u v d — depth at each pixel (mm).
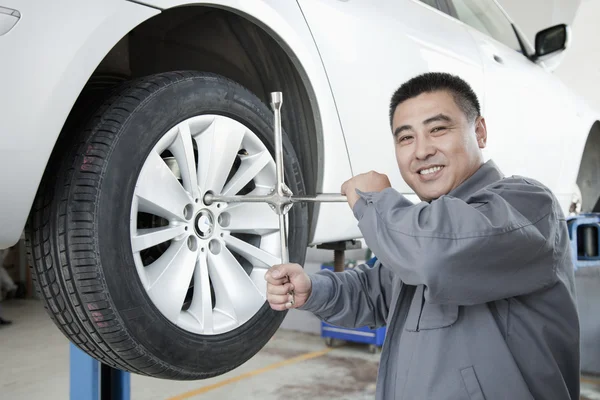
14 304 5898
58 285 953
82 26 862
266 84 1358
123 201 951
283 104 1345
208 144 1098
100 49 881
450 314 836
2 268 5949
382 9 1548
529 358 829
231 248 1179
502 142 1977
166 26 1271
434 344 836
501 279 774
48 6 837
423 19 1728
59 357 4027
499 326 834
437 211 755
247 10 1129
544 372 826
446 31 1815
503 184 837
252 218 1193
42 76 823
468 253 734
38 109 820
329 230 1378
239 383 3480
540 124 2219
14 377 3572
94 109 987
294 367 3799
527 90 2160
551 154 2299
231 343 1116
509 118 2018
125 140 957
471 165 906
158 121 1000
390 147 1498
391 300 1026
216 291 1137
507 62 2117
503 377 803
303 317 4801
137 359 988
